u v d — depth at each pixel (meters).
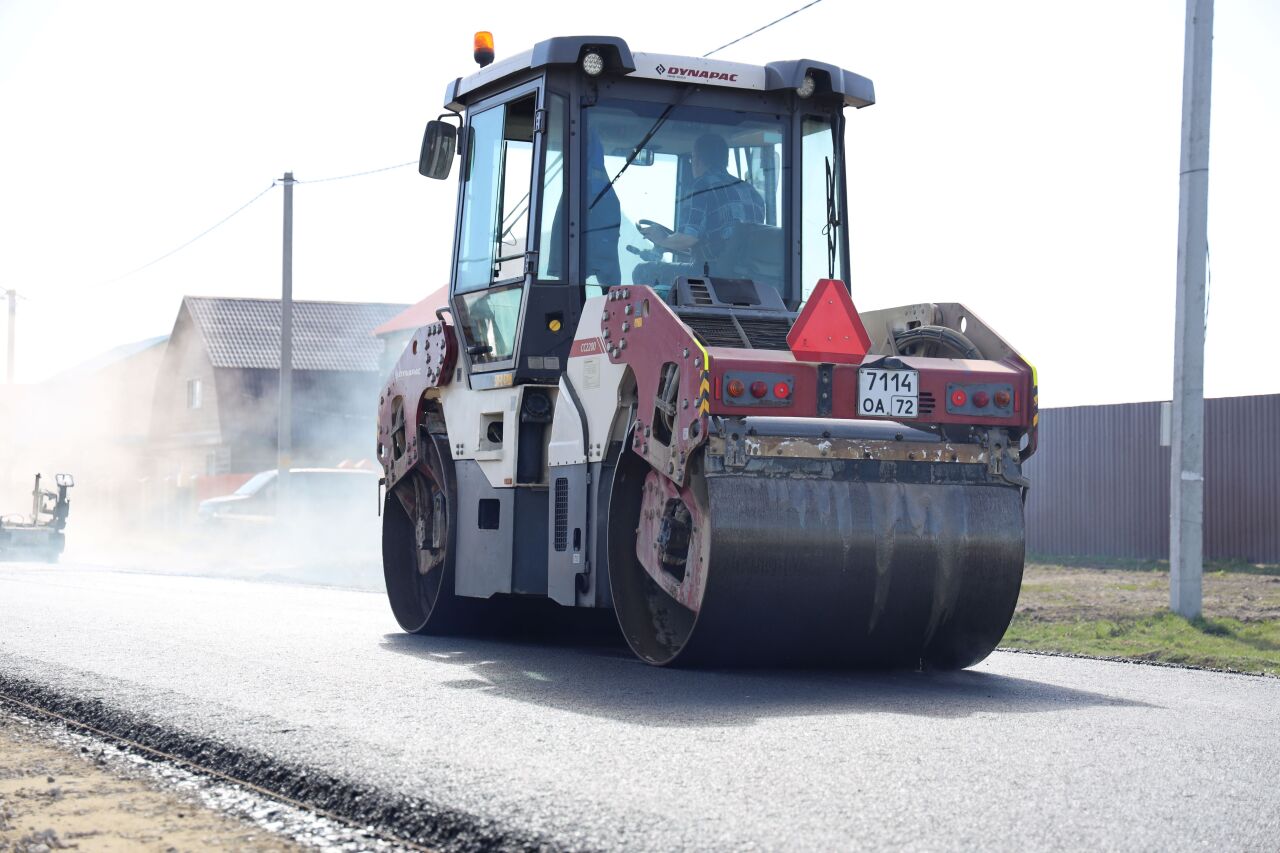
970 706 6.65
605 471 8.44
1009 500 7.83
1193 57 13.14
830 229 9.77
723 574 7.29
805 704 6.63
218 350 55.12
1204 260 13.11
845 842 4.01
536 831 4.16
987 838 4.08
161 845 4.38
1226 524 23.08
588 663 8.37
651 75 9.32
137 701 6.64
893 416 7.61
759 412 7.39
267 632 10.14
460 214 10.30
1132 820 4.33
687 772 4.94
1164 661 10.18
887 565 7.51
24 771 5.48
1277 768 5.20
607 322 8.44
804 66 9.58
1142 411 24.50
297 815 4.73
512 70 9.57
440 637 10.14
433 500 10.69
